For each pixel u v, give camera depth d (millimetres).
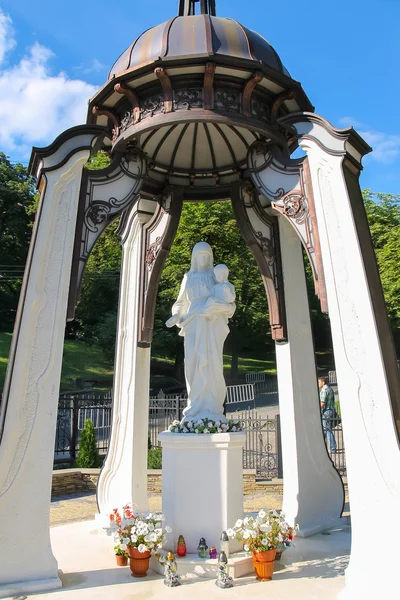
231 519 4855
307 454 6324
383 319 4477
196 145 6492
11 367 4359
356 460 4020
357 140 4707
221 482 4871
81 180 5000
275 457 10438
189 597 4086
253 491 9133
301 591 4195
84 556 5188
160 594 4148
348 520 6492
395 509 3822
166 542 4867
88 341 28672
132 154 5488
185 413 5379
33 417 4387
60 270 4680
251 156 5492
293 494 6148
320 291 4598
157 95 5125
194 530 4828
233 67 4871
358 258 4352
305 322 6766
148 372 6801
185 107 4969
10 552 4180
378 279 4617
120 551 4812
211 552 4621
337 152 4613
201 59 4742
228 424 5203
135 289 6941
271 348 35719
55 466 11383
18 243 32594
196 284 5617
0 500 4211
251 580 4457
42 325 4527
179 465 4941
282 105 5629
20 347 4398
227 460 4906
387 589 3697
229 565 4492
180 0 6145
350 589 3859
